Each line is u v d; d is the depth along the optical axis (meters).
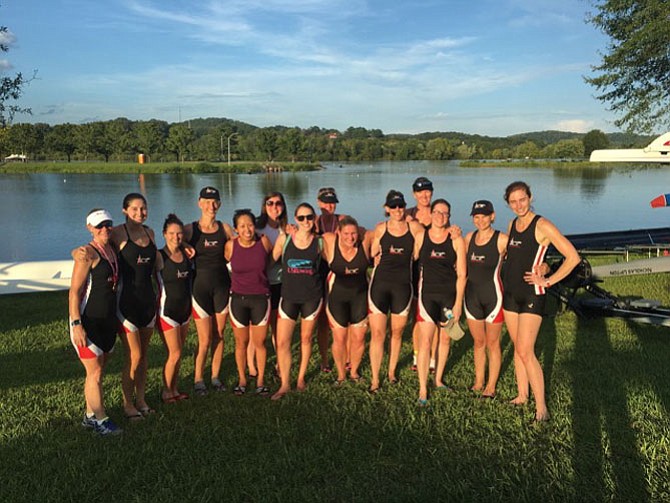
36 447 3.91
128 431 4.13
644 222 21.41
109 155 116.00
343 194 39.75
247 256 4.74
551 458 3.58
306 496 3.27
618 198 31.66
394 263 4.84
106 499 3.29
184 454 3.77
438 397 4.74
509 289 4.33
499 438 3.93
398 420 4.28
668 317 6.26
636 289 8.81
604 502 3.16
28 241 19.58
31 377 5.32
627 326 6.90
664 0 12.68
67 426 4.23
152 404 4.71
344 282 4.92
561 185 43.06
